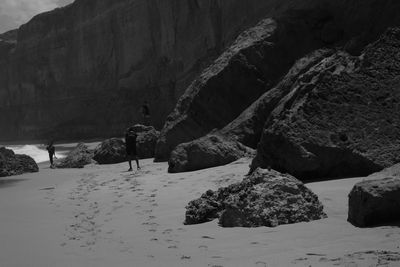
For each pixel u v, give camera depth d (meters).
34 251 6.14
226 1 33.25
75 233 7.22
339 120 9.16
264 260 4.74
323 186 8.26
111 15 51.88
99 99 53.59
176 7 40.47
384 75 9.55
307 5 20.03
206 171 12.52
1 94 73.19
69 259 5.60
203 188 10.22
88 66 56.41
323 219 6.34
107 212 8.96
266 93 15.72
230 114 17.50
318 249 4.95
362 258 4.36
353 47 15.48
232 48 18.47
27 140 63.81
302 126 9.14
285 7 21.91
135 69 47.62
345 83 9.46
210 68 18.62
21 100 68.81
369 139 8.92
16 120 69.06
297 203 6.44
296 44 17.77
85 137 52.62
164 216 7.97
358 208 5.84
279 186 6.57
